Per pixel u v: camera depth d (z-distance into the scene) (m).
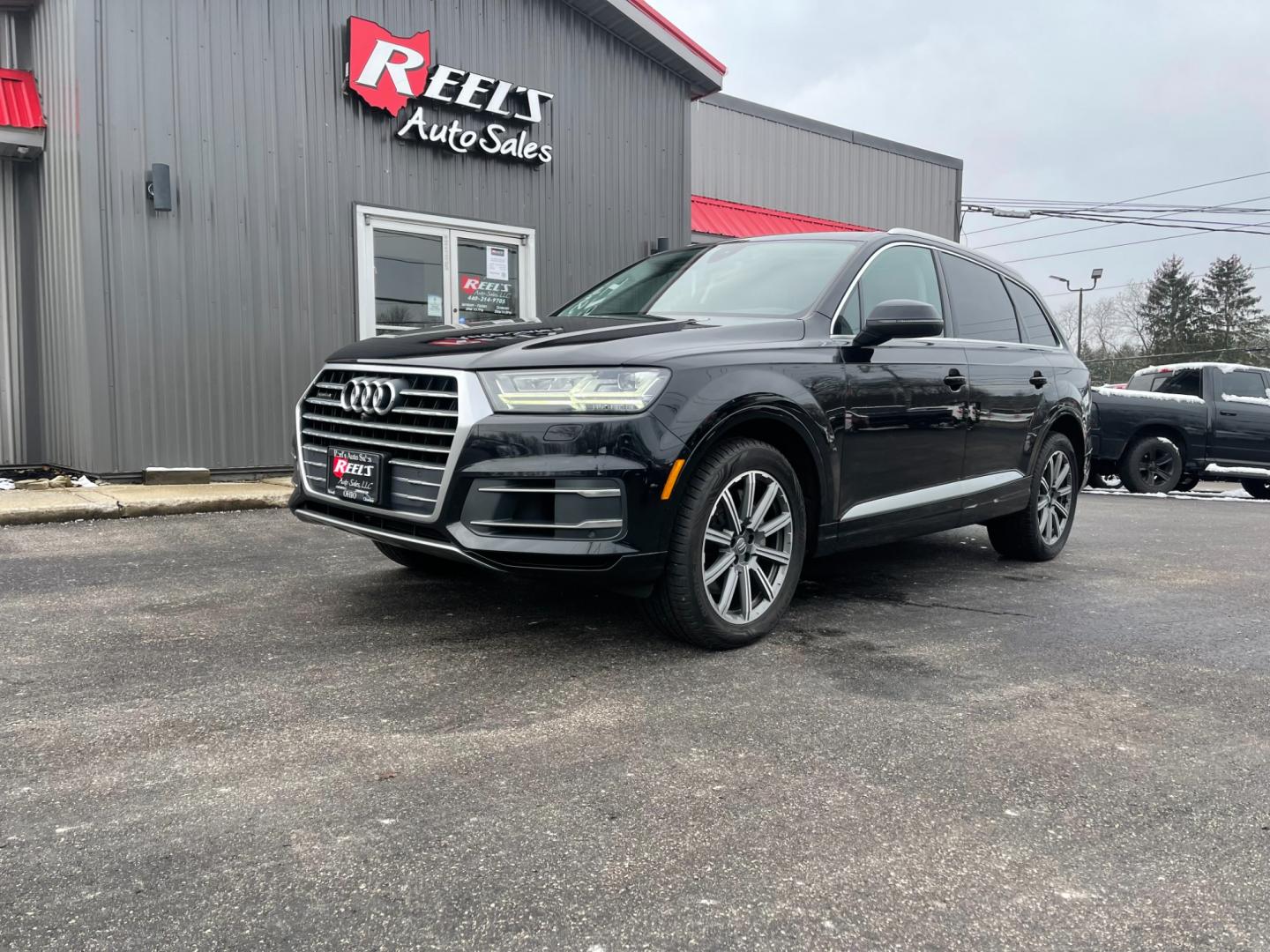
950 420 4.27
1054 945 1.64
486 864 1.86
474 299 9.02
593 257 9.96
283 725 2.56
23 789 2.14
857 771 2.34
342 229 8.05
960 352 4.43
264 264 7.60
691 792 2.20
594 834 1.99
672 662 3.18
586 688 2.91
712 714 2.71
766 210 15.69
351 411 3.38
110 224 6.81
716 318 3.81
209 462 7.38
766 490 3.40
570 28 9.58
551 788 2.20
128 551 4.95
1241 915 1.74
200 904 1.70
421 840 1.95
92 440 6.86
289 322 7.77
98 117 6.71
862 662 3.25
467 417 2.97
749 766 2.35
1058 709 2.82
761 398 3.28
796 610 4.02
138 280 6.97
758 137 15.58
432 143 8.52
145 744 2.40
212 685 2.87
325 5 7.83
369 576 4.44
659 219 10.61
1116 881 1.85
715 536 3.24
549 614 3.78
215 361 7.38
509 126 9.10
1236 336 68.25
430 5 8.45
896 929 1.68
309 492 3.61
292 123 7.70
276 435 7.73
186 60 7.12
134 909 1.68
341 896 1.74
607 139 10.01
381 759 2.34
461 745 2.45
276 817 2.03
